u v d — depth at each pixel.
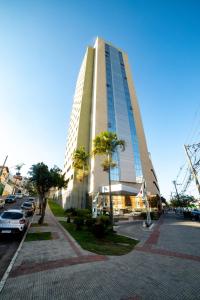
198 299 4.38
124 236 13.54
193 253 8.68
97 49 60.12
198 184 21.38
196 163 21.66
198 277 5.70
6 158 26.64
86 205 39.47
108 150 25.69
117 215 31.83
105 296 4.40
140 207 40.91
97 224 12.54
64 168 64.56
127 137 48.72
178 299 4.36
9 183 75.06
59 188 20.39
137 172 45.72
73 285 4.97
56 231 14.52
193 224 22.61
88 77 57.78
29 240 10.79
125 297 4.38
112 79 56.41
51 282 5.13
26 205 28.58
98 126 45.44
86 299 4.25
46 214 30.00
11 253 8.36
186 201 79.31
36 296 4.34
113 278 5.51
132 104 56.59
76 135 49.59
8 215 12.37
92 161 42.28
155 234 14.64
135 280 5.39
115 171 42.34
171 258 7.80
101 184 39.19
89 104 53.41
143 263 7.06
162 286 5.03
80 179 37.09
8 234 11.52
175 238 12.80
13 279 5.30
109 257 7.80
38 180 18.69
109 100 51.44
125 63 65.25
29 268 6.22
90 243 10.60
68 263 6.82
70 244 10.07
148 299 4.32
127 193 33.03
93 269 6.23
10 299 4.18
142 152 49.91
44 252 8.29
